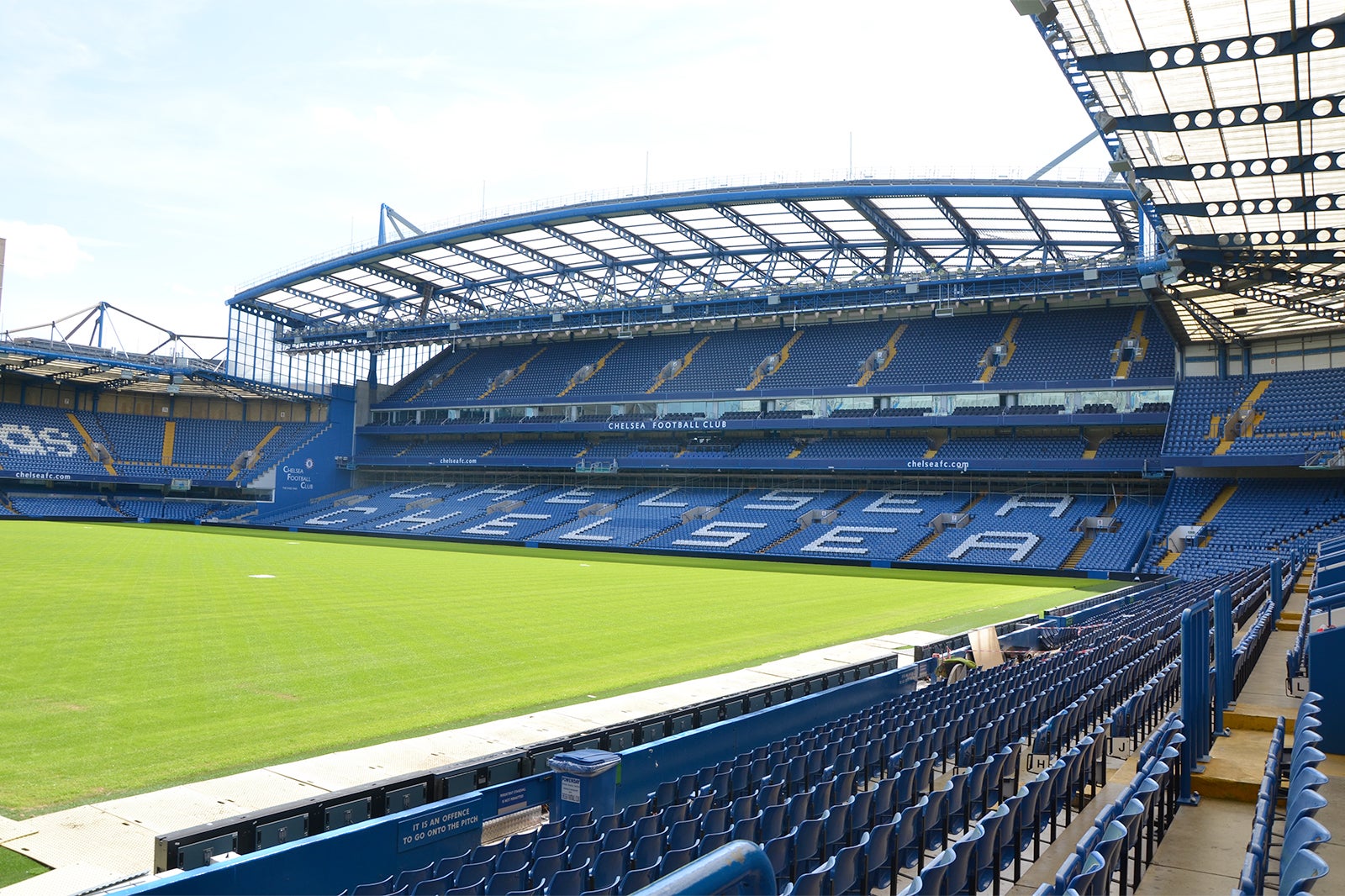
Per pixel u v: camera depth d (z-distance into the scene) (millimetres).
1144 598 29266
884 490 57031
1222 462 42719
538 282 61938
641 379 66062
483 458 69688
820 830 7047
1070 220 44406
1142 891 6387
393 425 75125
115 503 71125
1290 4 13859
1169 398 48844
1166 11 14258
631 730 10531
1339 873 5902
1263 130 17469
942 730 10039
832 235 50781
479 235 51719
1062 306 57219
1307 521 40125
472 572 37812
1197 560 40125
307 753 11922
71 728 12695
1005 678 13844
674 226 49688
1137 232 45000
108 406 75562
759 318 64562
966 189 40719
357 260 57781
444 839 7508
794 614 27484
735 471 62094
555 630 22828
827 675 14719
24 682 15297
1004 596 34031
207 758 11555
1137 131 17141
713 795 8055
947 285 51594
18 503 67188
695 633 23203
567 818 7625
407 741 12227
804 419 57969
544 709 14664
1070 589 37156
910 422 55094
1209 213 18844
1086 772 9172
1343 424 40719
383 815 7875
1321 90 16312
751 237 51469
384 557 44344
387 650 19281
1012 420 52250
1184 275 24109
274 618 23062
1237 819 7887
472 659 18625
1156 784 6125
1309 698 7957
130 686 15281
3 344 60531
